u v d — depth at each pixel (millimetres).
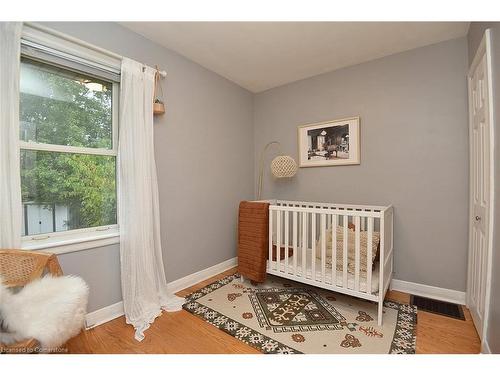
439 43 2191
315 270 2143
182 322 1855
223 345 1585
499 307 1313
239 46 2285
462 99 2100
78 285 1232
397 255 2414
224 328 1765
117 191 1981
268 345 1574
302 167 3031
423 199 2285
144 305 1945
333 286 2002
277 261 2357
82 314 1209
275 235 2484
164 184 2293
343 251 1955
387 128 2453
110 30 1860
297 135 3080
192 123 2568
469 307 1988
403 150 2371
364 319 1872
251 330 1739
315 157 2914
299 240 2814
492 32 1463
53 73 1670
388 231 2133
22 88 1536
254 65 2674
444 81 2176
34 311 1066
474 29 1841
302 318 1891
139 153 1948
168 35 2098
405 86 2354
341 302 2145
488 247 1458
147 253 1991
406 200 2365
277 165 2906
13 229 1386
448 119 2162
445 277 2193
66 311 1105
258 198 3453
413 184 2328
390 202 2445
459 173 2121
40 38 1502
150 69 2078
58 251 1607
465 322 1824
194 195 2605
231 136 3102
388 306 2068
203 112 2697
